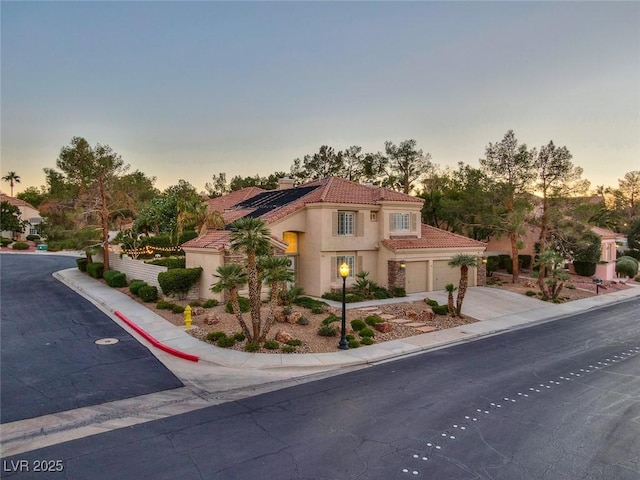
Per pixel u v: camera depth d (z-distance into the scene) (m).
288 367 12.69
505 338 17.06
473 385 11.43
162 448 7.85
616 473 7.13
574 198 30.44
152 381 11.42
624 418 9.39
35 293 24.53
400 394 10.71
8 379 11.38
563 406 10.04
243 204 33.81
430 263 26.44
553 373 12.54
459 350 15.14
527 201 30.81
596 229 39.19
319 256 24.06
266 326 14.52
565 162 29.91
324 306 20.31
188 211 25.94
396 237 26.39
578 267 36.34
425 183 43.47
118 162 29.75
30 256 48.84
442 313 20.31
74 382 11.23
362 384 11.45
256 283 14.49
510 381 11.79
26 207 70.00
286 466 7.23
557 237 32.56
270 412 9.55
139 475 6.92
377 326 17.16
